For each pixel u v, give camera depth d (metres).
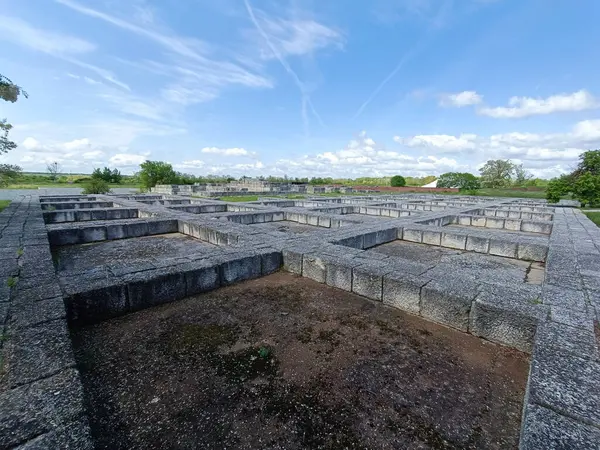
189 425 1.61
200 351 2.29
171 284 3.16
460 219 8.86
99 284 2.80
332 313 2.96
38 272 3.17
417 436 1.56
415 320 2.85
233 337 2.49
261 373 2.04
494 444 1.52
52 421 1.32
